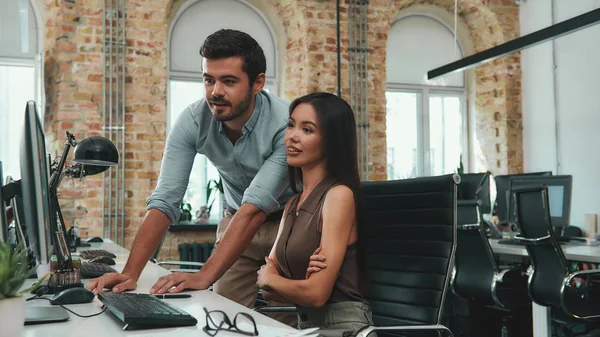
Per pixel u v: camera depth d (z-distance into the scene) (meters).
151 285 2.03
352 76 6.89
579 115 6.90
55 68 5.91
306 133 1.89
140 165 6.09
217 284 2.63
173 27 6.77
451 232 1.89
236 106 1.99
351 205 1.82
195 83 6.93
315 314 1.83
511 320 4.36
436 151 7.88
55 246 1.92
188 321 1.38
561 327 4.57
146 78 6.14
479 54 5.92
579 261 4.15
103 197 5.94
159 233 2.17
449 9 7.75
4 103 6.20
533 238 3.64
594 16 4.74
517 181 5.08
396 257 2.02
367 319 1.80
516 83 7.63
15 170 6.22
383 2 7.05
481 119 7.88
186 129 2.29
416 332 1.88
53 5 5.91
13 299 1.10
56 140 5.88
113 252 3.57
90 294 1.70
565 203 4.68
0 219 1.58
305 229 1.87
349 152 1.88
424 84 7.80
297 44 6.87
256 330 1.29
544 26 7.34
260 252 2.55
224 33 1.97
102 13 6.00
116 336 1.27
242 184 2.47
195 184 6.83
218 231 2.73
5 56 6.19
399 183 2.06
